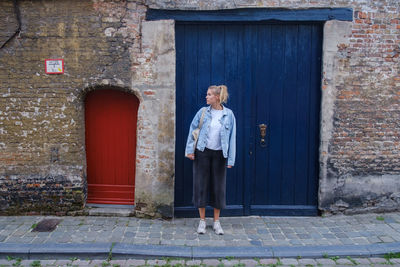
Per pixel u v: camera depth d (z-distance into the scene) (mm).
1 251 3684
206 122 4070
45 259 3693
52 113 4547
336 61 4570
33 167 4617
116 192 4902
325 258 3736
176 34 4562
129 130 4816
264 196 4863
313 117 4773
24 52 4449
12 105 4523
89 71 4488
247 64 4637
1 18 4383
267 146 4797
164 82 4488
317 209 4859
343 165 4738
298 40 4656
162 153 4586
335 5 4480
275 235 4207
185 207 4789
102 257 3721
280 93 4727
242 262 3633
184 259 3688
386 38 4582
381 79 4641
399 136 4746
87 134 4820
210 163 4160
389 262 3662
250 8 4430
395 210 4883
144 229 4324
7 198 4633
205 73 4641
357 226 4457
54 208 4684
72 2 4383
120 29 4434
